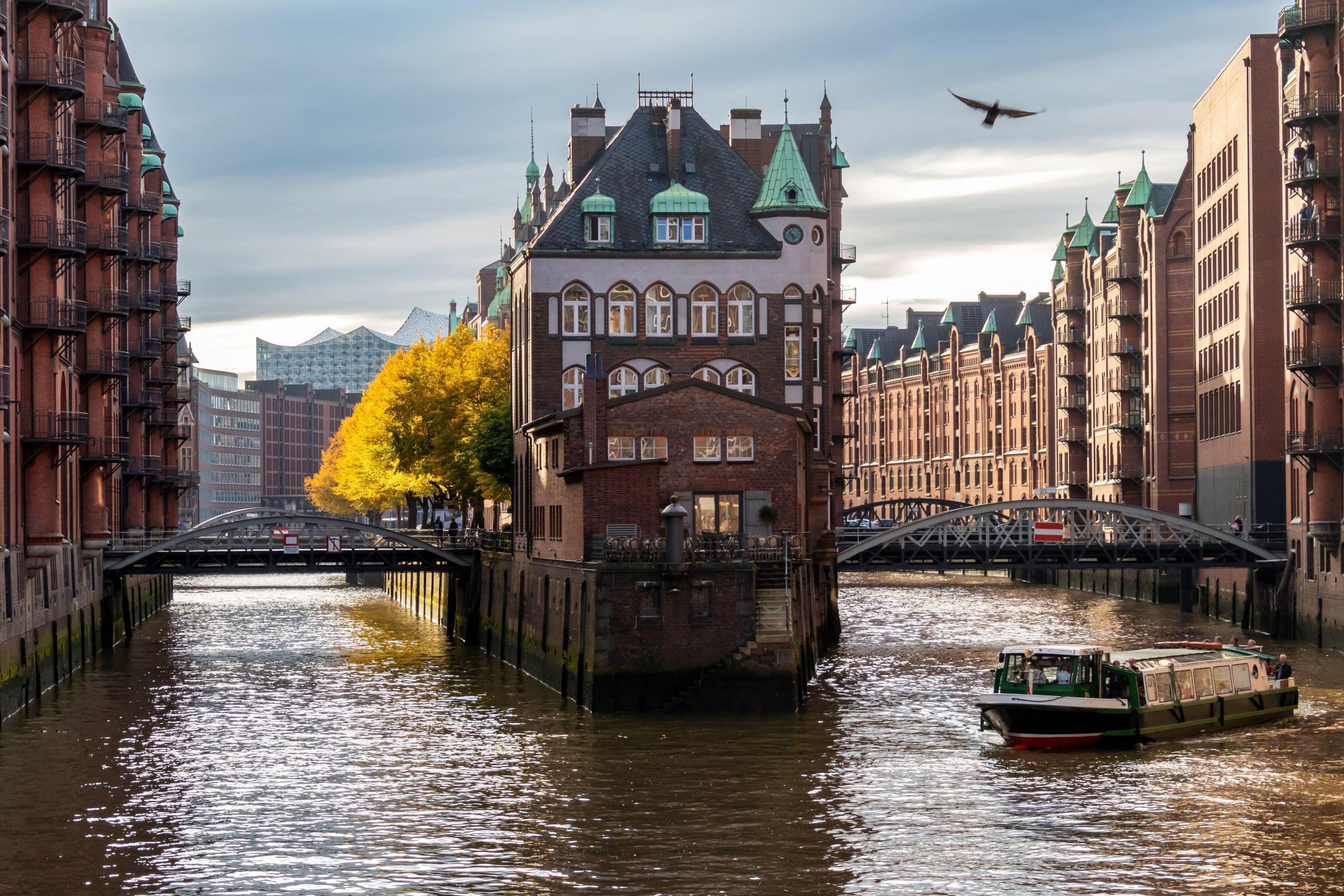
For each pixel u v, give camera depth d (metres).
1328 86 86.44
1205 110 119.94
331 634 101.12
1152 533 112.19
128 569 89.62
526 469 83.69
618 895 36.97
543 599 72.06
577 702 63.41
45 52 66.69
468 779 49.03
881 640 91.31
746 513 67.00
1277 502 103.88
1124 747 53.88
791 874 38.47
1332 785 47.94
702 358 87.38
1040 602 127.50
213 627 107.25
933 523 94.00
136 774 50.28
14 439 62.78
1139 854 40.09
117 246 80.50
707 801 45.69
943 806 45.16
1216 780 48.62
